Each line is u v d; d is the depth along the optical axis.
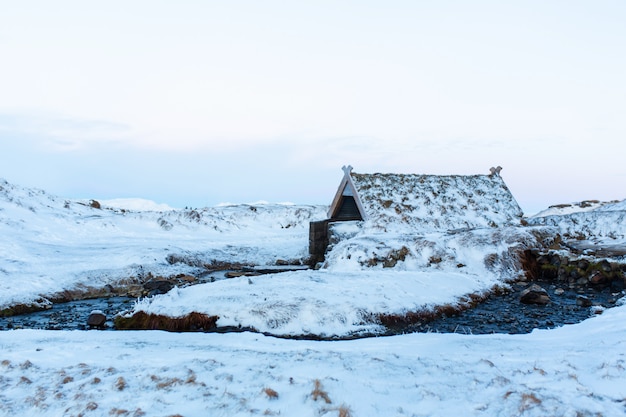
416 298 16.12
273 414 6.64
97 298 21.89
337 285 17.22
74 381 8.23
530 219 44.47
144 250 29.55
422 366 8.77
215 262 31.73
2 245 26.98
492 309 16.77
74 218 38.69
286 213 50.59
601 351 8.98
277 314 13.98
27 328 15.83
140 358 9.80
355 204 33.72
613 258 23.05
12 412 7.03
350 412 6.55
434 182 34.78
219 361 9.36
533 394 6.79
